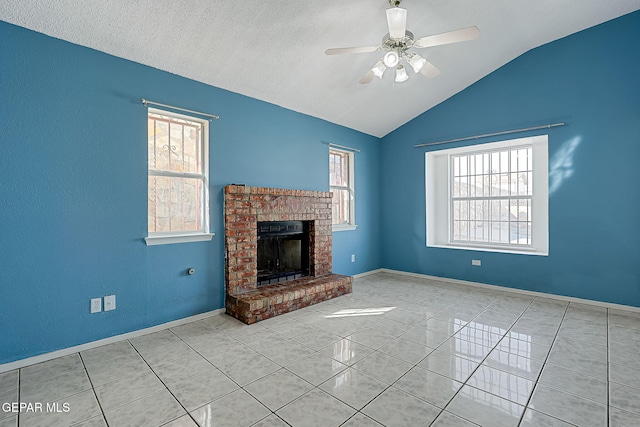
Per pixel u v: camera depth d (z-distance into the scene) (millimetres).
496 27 3416
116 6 2260
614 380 2047
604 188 3561
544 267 4012
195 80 3209
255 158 3744
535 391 1929
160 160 3057
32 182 2328
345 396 1887
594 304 3652
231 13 2506
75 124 2508
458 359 2352
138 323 2848
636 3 3223
